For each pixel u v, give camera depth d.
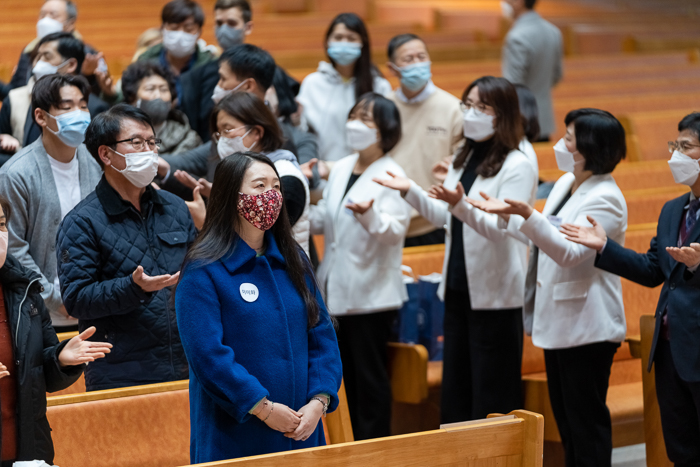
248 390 4.06
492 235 6.51
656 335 5.89
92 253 5.20
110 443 5.37
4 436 4.53
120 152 5.24
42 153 6.14
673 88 17.09
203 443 4.28
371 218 6.85
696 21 26.58
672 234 5.83
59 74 6.05
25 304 4.59
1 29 15.50
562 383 6.39
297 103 8.66
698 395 5.61
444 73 16.56
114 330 5.33
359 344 7.27
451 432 4.34
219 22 9.44
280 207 4.41
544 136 12.73
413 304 8.04
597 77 17.89
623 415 7.39
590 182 6.25
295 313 4.43
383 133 7.18
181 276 4.29
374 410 7.29
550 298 6.29
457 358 7.12
